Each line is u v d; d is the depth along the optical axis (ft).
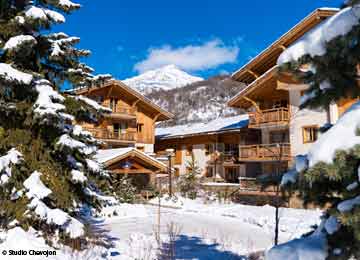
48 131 27.27
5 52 27.43
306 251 13.01
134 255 31.45
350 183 11.92
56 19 27.20
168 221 55.88
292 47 13.78
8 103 26.48
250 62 90.63
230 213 64.75
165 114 128.06
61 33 29.94
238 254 34.40
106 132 113.80
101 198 29.73
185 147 131.34
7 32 26.86
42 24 26.68
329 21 12.97
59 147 26.53
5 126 27.17
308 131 77.97
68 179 27.53
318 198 13.61
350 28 12.32
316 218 55.62
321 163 11.21
